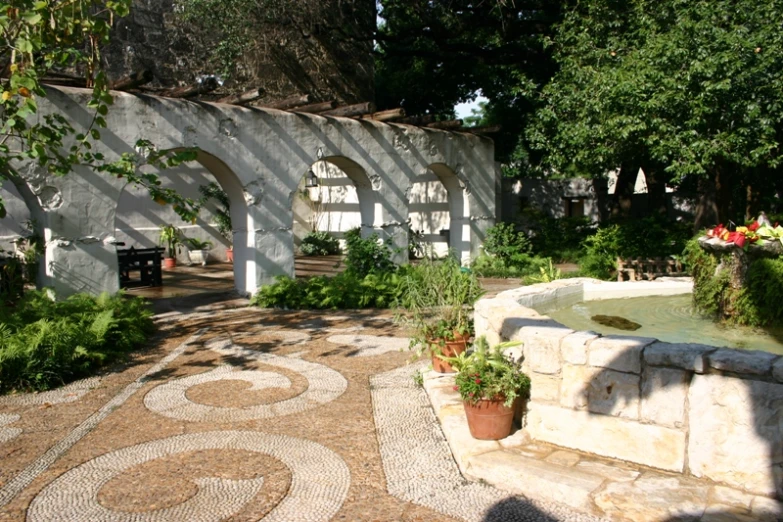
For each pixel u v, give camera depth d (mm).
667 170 9742
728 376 2988
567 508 3035
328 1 14555
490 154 14641
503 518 3010
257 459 3854
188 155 7223
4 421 4613
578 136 11266
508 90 16547
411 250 17516
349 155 11430
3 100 5609
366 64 16109
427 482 3463
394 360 6285
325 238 19969
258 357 6469
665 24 10422
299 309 9508
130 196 16016
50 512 3215
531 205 20188
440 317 5527
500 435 3734
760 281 5180
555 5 14750
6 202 13148
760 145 9406
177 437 4246
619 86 9859
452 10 15500
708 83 8875
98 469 3744
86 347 6008
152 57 14273
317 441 4137
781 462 2852
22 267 9375
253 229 10125
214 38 14742
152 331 7715
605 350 3375
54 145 6426
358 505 3229
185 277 14062
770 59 8758
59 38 5875
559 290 6262
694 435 3105
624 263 11547
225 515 3148
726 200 11523
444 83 18312
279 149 10375
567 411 3551
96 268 8430
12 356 5305
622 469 3264
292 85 14367
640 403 3277
